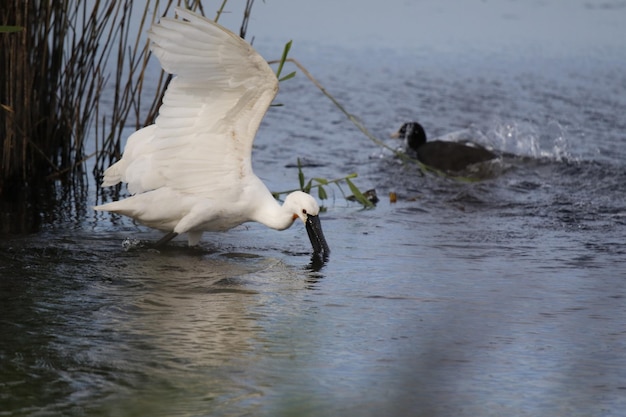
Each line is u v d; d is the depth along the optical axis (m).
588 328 9.42
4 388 7.77
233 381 8.00
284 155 17.86
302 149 18.31
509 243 12.80
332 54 24.86
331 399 7.66
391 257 12.01
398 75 23.56
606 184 16.67
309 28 26.98
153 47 10.59
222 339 8.95
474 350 8.79
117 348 8.66
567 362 8.52
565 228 13.73
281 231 13.27
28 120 14.64
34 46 14.58
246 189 11.88
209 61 10.70
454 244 12.71
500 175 17.27
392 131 19.70
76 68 15.53
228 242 12.55
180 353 8.59
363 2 29.61
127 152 11.91
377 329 9.30
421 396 7.75
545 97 22.06
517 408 7.56
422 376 8.09
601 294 10.54
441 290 10.63
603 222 14.12
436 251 12.33
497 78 23.52
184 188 11.75
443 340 9.02
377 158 18.16
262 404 7.57
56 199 14.50
